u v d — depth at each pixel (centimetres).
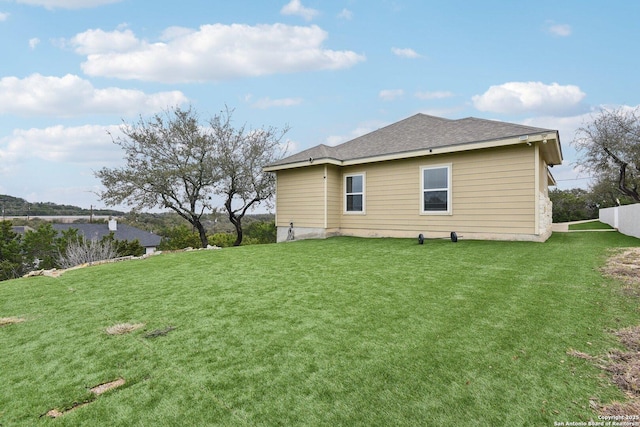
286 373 244
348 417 194
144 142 1475
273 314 365
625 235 1089
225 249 898
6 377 250
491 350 267
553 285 439
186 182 1530
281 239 1257
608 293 400
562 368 239
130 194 1432
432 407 201
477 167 895
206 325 340
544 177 988
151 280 550
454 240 877
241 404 209
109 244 1383
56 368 262
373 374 238
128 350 289
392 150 1045
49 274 658
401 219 1039
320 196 1141
